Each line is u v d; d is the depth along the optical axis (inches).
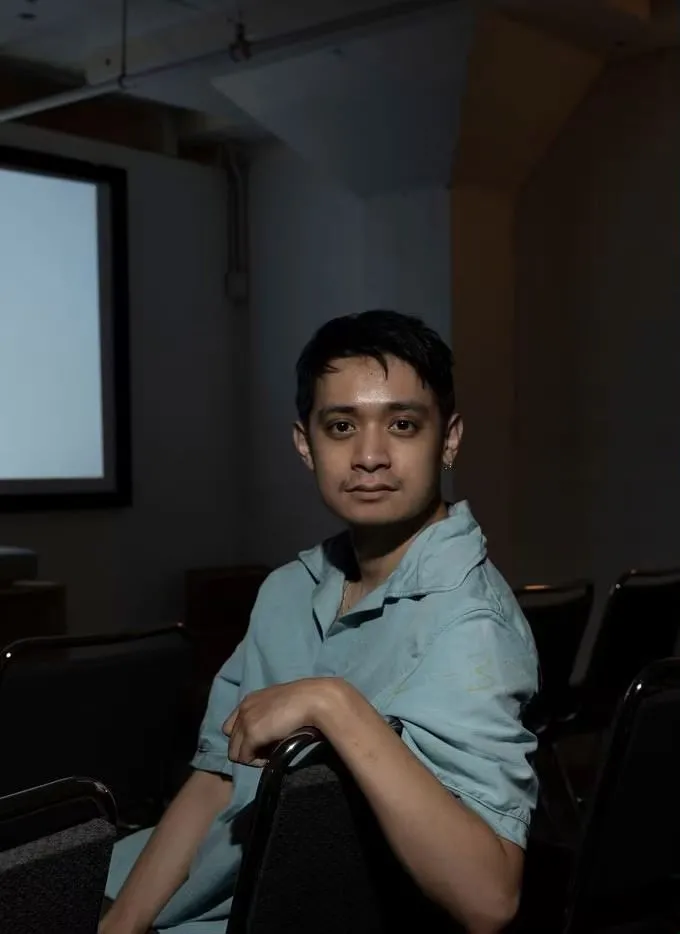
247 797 57.6
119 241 252.4
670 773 58.4
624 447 221.3
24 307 237.5
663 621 132.0
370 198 233.5
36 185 239.1
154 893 60.6
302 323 268.5
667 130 213.5
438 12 183.6
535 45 198.4
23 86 241.0
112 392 252.4
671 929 62.3
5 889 34.4
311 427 54.4
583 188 225.1
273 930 44.5
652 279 216.7
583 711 127.6
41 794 38.2
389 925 48.8
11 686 75.4
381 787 42.6
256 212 277.4
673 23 196.7
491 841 44.0
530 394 233.9
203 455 274.2
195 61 197.3
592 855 57.4
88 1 200.4
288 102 219.3
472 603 49.6
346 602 58.2
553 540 231.5
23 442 237.8
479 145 212.7
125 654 81.6
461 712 46.9
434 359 52.8
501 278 231.0
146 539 262.1
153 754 86.0
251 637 61.6
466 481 225.0
